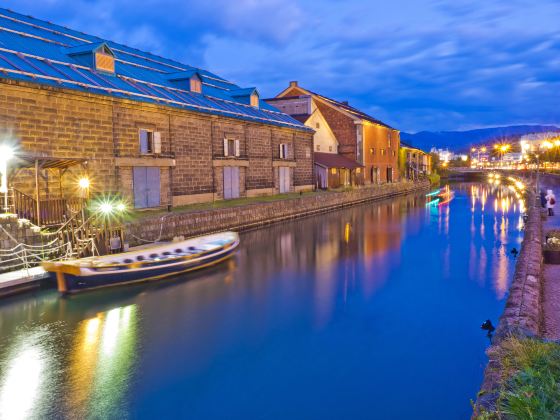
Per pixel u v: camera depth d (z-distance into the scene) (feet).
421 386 27.58
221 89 128.98
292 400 25.96
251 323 38.52
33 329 36.76
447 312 41.42
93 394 26.48
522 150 576.61
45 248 50.47
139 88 84.23
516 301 30.83
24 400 25.72
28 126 61.57
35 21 91.15
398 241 82.02
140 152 81.30
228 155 107.14
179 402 25.66
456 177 391.24
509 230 93.30
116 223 62.39
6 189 51.01
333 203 141.69
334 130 190.08
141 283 50.78
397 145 232.94
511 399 15.98
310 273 56.85
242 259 65.87
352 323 38.52
